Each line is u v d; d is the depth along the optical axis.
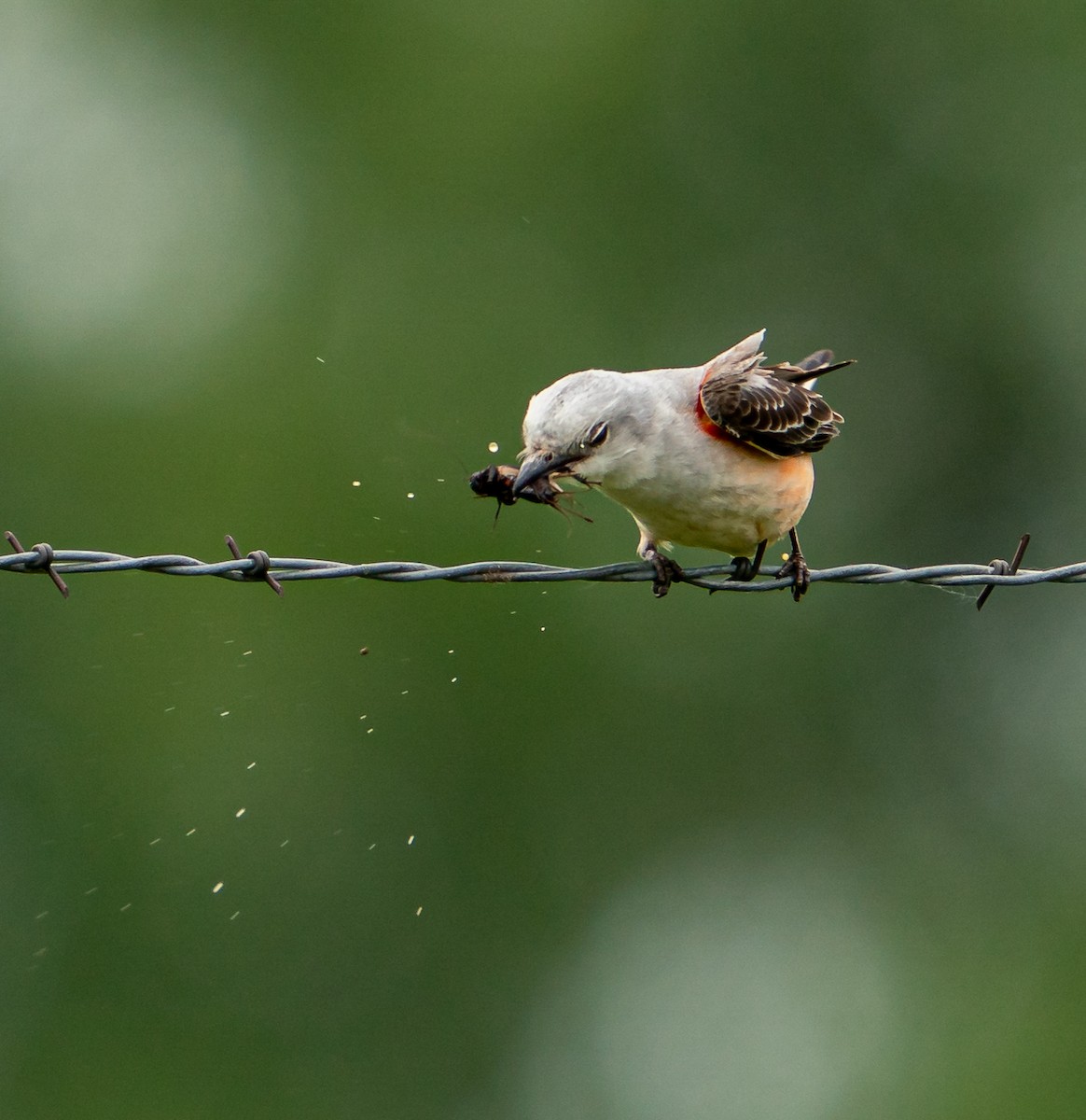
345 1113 12.23
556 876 13.52
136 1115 12.09
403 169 16.38
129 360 15.40
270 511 14.48
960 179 16.86
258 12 16.58
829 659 15.47
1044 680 16.08
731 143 16.77
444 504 14.50
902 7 16.72
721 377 8.45
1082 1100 13.49
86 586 13.35
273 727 13.22
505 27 16.75
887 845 14.98
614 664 14.18
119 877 12.77
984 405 16.95
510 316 16.11
